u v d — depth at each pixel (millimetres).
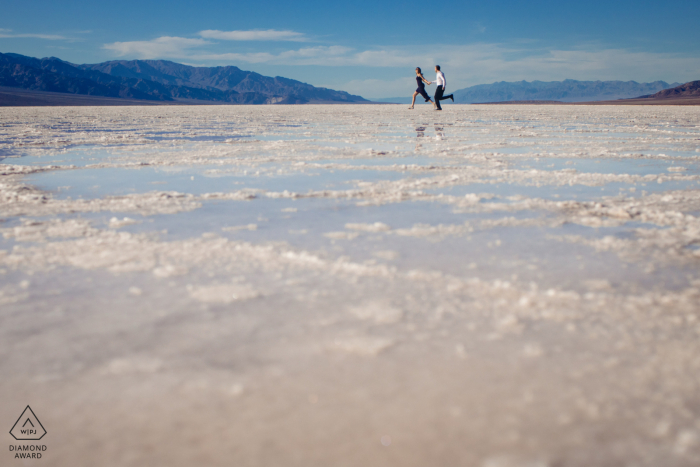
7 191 3619
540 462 872
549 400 1054
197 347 1289
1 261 2018
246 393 1083
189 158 5762
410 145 7285
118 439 942
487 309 1539
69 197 3473
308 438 938
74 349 1283
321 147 7031
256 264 1992
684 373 1156
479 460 880
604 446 915
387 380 1133
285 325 1421
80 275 1855
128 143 7754
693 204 3199
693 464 869
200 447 918
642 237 2418
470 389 1095
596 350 1272
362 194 3600
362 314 1496
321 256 2102
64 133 9930
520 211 3023
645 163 5332
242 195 3498
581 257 2098
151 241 2346
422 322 1440
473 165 5168
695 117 17188
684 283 1775
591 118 16203
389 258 2082
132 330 1391
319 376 1150
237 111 26938
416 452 900
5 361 1222
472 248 2234
